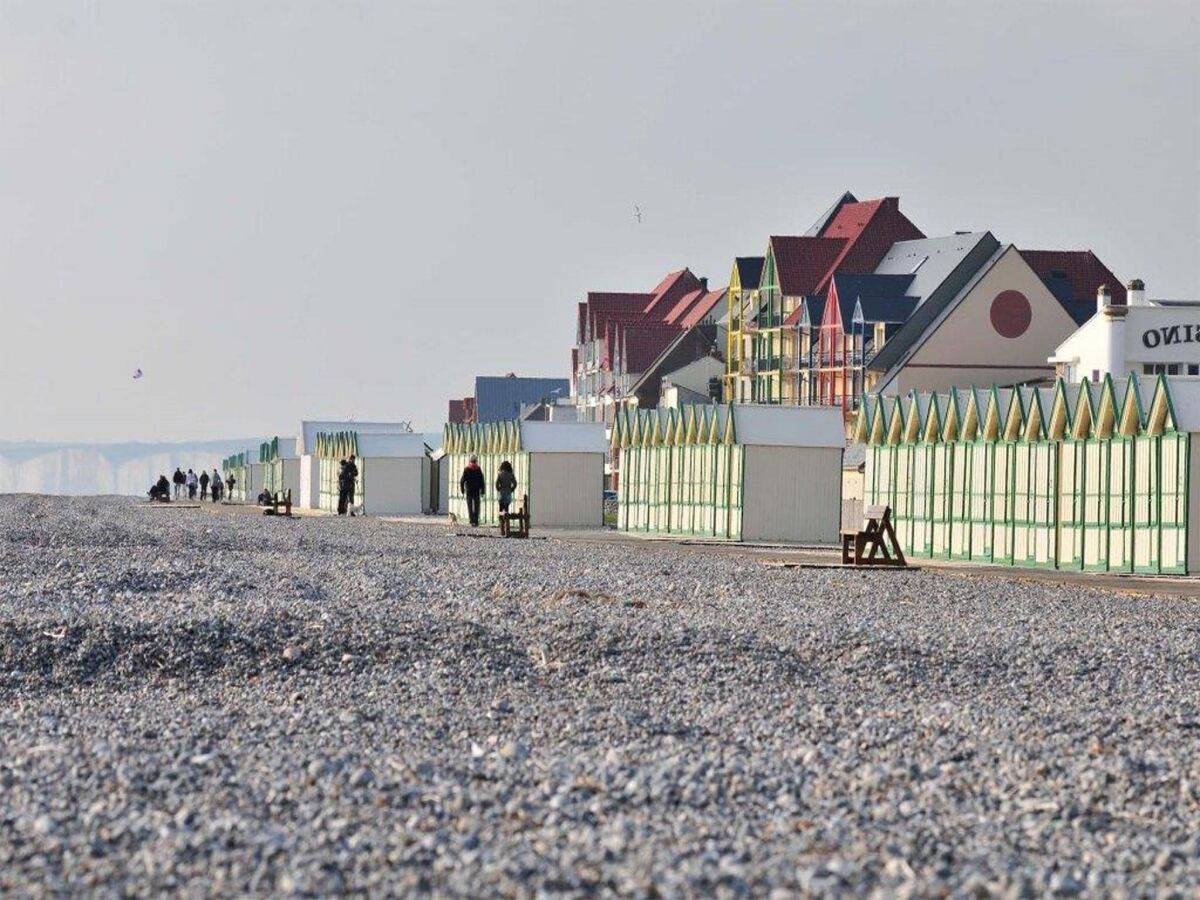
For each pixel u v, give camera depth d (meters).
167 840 34.62
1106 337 186.50
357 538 163.62
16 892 31.02
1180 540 117.50
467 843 34.75
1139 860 35.03
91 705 56.91
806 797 40.69
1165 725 52.06
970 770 44.59
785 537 173.62
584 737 49.34
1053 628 76.06
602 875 32.59
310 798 39.47
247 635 68.25
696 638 69.00
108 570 98.44
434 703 55.75
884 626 75.75
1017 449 137.50
